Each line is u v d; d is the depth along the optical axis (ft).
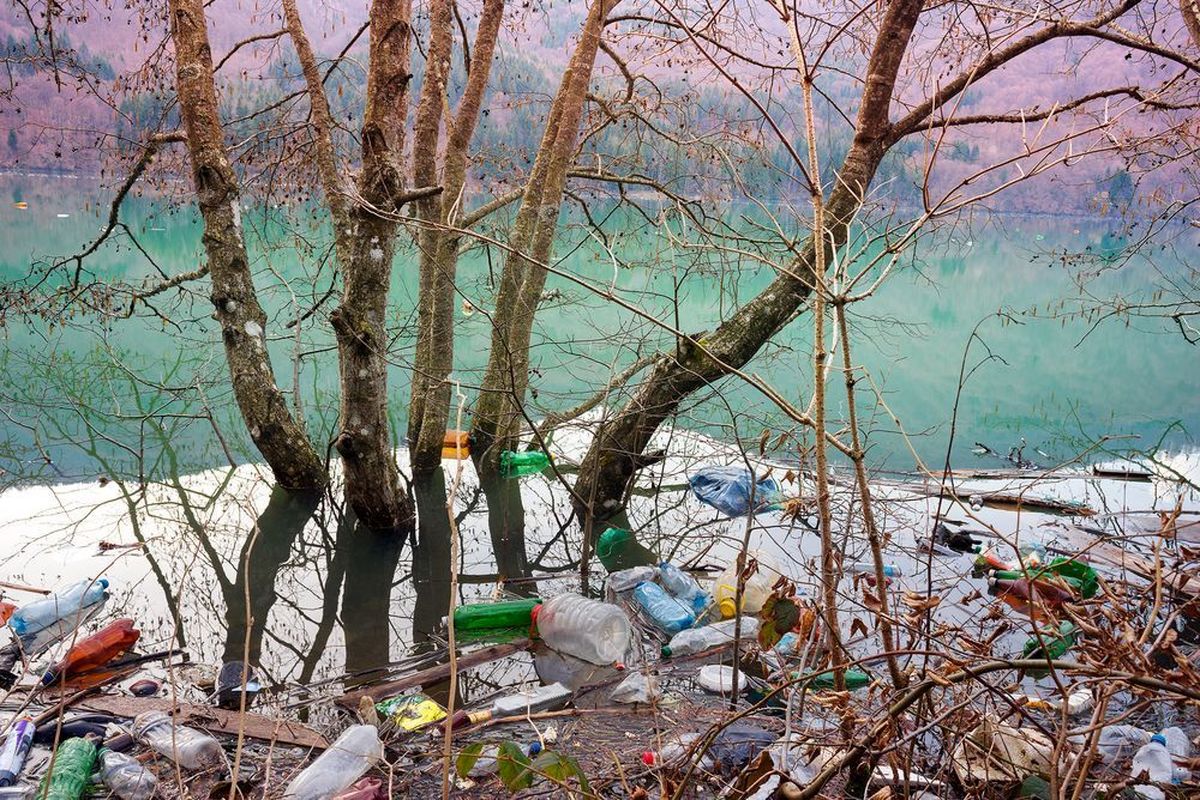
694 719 12.32
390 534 20.48
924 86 21.18
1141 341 44.14
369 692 13.42
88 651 13.82
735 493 21.95
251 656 14.69
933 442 27.09
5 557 18.19
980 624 12.46
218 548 19.33
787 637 14.52
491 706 13.08
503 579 18.08
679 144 26.91
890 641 8.68
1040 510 20.99
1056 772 7.04
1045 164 8.80
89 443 26.21
